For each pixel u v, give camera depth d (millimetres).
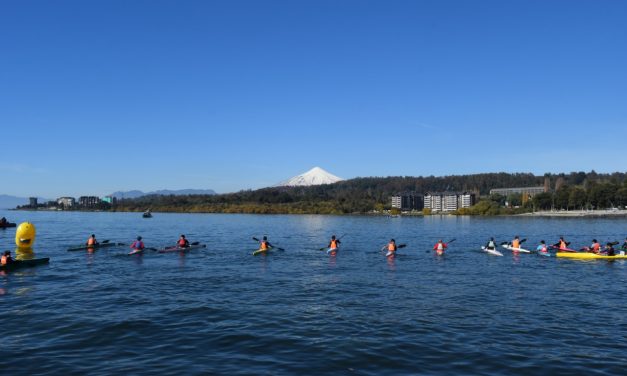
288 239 70750
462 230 100562
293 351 15805
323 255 45250
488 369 14172
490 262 39594
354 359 15016
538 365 14523
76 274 32250
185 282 29219
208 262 39219
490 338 17234
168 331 18172
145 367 14289
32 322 19438
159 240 66750
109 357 15203
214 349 16031
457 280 30109
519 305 22703
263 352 15719
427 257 43500
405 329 18406
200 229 101062
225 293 25734
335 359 15016
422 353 15586
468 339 17094
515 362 14766
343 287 27562
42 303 23031
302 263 38844
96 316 20438
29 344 16531
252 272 33594
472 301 23625
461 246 56469
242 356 15320
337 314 20891
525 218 186250
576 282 29359
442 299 24125
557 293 25750
